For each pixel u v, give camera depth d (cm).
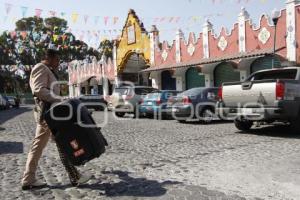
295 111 1057
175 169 693
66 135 558
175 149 910
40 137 591
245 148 883
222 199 512
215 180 607
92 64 4306
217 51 2489
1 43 5881
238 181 596
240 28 2305
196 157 796
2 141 1129
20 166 758
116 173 677
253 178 611
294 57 1961
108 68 3884
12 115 2691
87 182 620
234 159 759
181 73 2756
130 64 3650
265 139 1020
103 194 555
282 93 1023
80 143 557
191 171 672
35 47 4216
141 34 3275
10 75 6812
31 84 584
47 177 661
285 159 743
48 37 3809
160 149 921
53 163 780
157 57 3091
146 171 686
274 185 569
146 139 1112
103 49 4225
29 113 2925
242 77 2245
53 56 598
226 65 2422
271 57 2094
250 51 2212
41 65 578
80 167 724
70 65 5072
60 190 582
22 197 552
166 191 557
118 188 582
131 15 3381
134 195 546
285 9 2008
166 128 1413
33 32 4094
